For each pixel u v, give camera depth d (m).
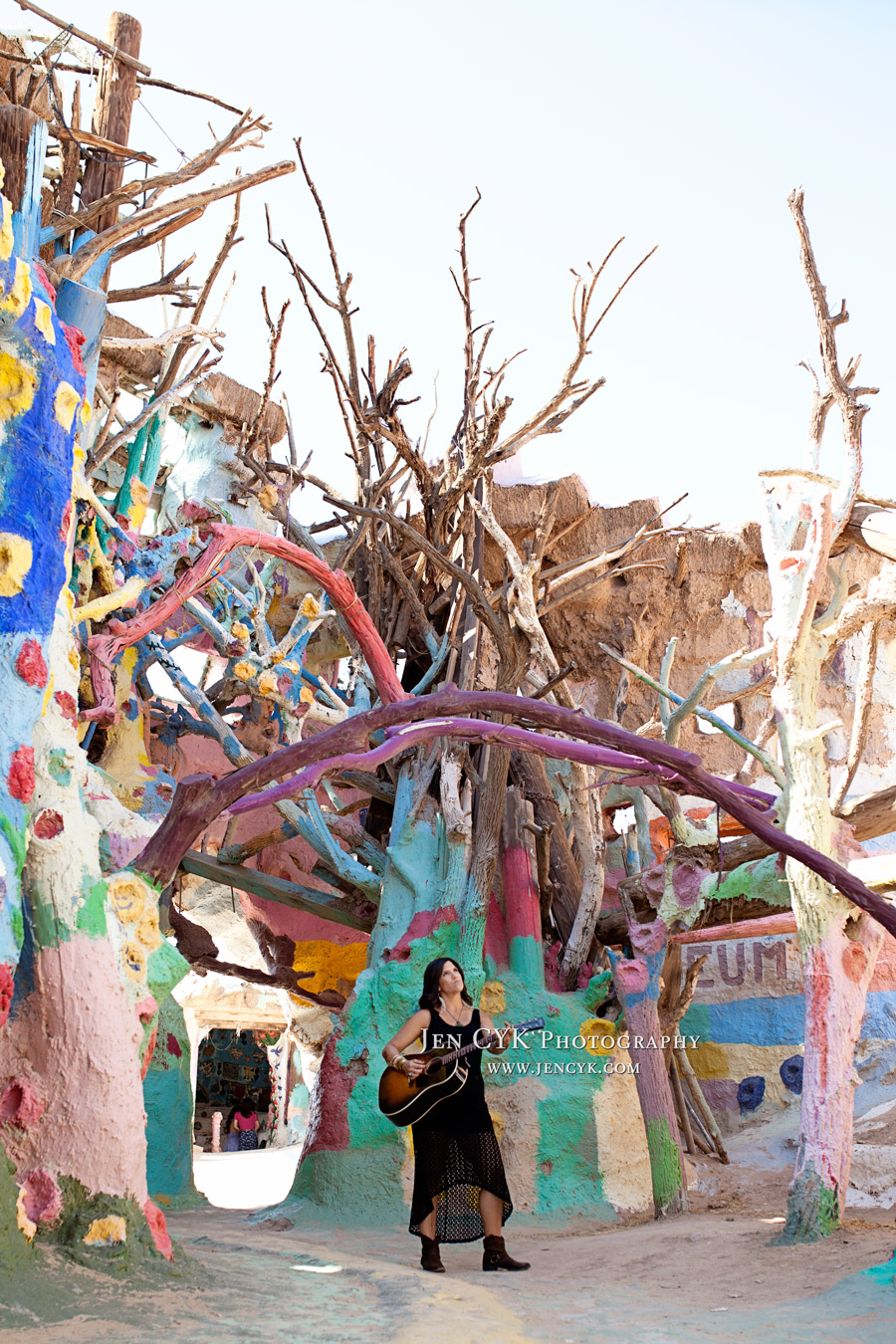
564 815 10.39
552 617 13.48
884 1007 11.27
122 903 5.07
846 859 7.18
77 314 6.78
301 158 9.14
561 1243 7.09
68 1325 3.46
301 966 12.60
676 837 8.45
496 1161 5.58
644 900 9.10
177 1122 10.07
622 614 13.40
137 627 6.85
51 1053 4.42
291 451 10.73
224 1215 9.04
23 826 4.43
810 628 7.51
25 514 4.79
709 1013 12.05
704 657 13.51
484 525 9.33
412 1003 8.80
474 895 8.95
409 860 9.46
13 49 7.64
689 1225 7.21
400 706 6.53
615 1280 5.48
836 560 8.00
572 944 9.39
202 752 14.55
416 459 9.80
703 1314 4.43
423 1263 5.39
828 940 6.80
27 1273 3.76
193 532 8.89
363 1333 3.67
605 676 13.40
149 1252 4.31
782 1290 4.93
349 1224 8.02
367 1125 8.42
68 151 7.73
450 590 10.59
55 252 7.56
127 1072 4.53
